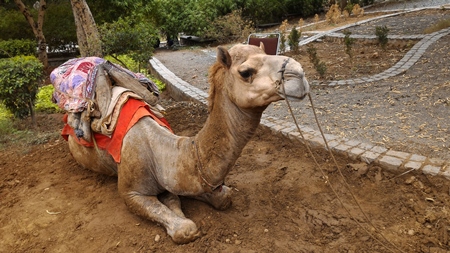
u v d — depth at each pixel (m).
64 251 3.57
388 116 6.11
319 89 8.16
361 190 4.30
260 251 3.36
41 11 13.38
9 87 6.73
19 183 4.98
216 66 3.16
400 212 3.88
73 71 4.55
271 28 22.23
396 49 11.13
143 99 4.14
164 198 3.91
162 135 3.63
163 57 15.71
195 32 19.05
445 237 3.50
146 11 17.27
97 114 3.97
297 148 5.39
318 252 3.35
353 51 11.70
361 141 5.25
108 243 3.57
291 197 4.23
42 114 8.66
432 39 10.68
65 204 4.33
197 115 6.99
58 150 5.89
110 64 4.18
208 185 3.33
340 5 22.86
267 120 6.31
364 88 7.81
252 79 2.83
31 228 3.97
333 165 4.80
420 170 4.31
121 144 3.71
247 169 4.93
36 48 14.36
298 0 23.84
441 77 7.71
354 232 3.60
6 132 6.90
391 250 3.20
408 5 21.30
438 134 5.22
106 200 4.30
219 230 3.61
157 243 3.47
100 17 14.23
